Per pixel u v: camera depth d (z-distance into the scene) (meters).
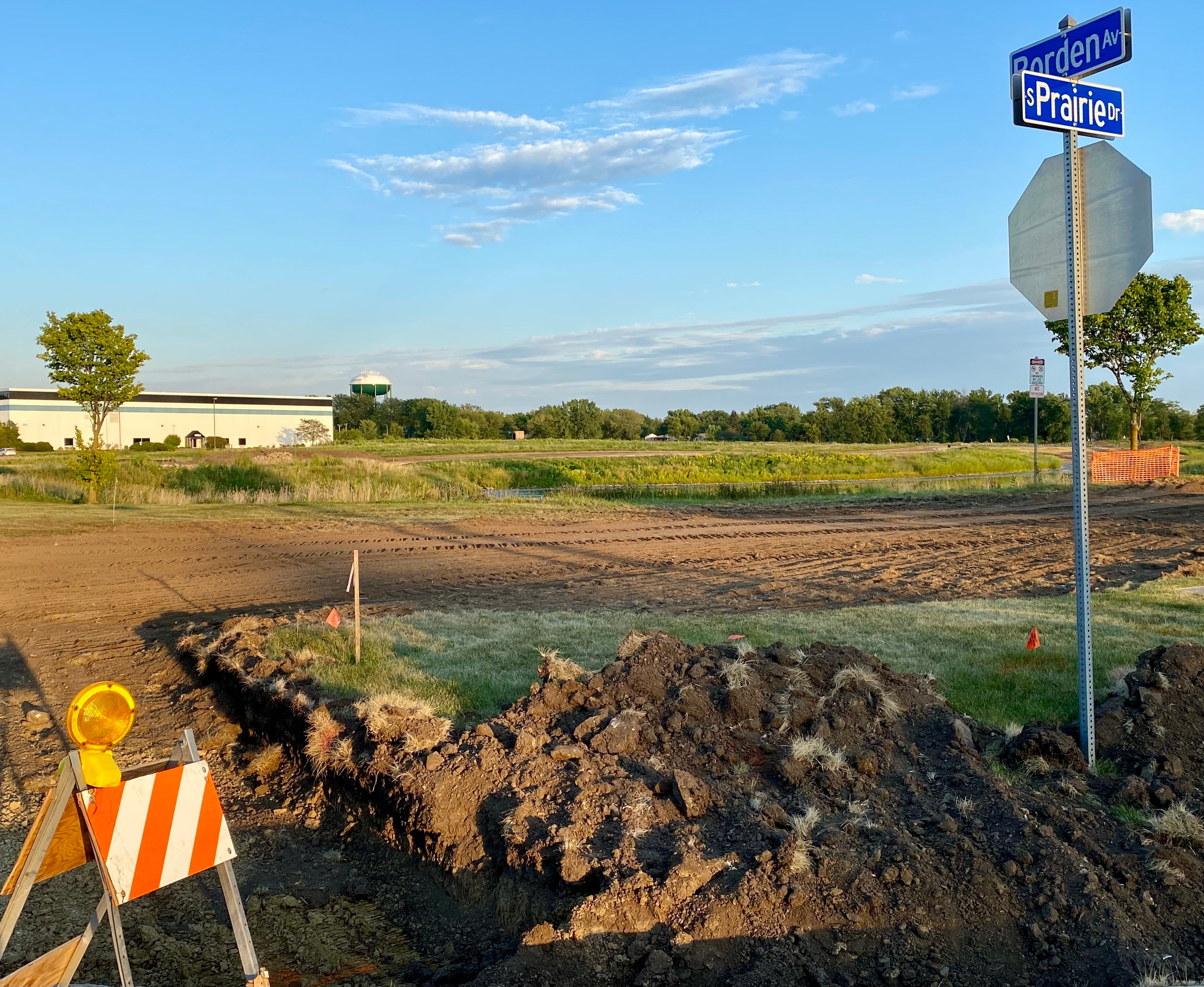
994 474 41.03
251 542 20.17
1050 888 4.52
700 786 5.51
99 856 3.71
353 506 26.97
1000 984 4.08
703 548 19.81
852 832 5.02
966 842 4.84
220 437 93.56
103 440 86.81
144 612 13.27
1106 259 5.91
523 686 8.33
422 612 12.19
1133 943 4.19
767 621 11.05
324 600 14.07
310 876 5.76
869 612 11.57
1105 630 10.09
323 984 4.53
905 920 4.39
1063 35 6.09
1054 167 6.22
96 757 3.74
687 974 4.15
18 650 11.10
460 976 4.48
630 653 7.58
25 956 4.69
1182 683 6.58
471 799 5.71
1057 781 5.77
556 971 4.21
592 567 17.20
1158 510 26.19
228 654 9.68
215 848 4.07
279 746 7.68
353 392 117.69
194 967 4.64
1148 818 5.22
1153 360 38.84
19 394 90.19
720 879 4.63
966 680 8.18
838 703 6.53
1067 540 20.33
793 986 4.07
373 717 6.77
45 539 20.00
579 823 5.23
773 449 69.75
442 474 34.62
